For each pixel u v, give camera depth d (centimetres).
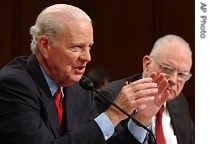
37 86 264
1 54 670
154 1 661
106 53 670
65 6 259
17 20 669
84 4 667
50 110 263
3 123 249
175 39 341
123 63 669
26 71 267
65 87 281
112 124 254
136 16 666
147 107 291
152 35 662
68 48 252
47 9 261
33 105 254
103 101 335
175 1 655
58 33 252
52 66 259
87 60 254
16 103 250
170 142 362
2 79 256
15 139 246
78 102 284
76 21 252
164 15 658
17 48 668
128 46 668
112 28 669
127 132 294
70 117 274
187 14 651
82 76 267
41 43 258
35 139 244
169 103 381
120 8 670
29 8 665
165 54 334
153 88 258
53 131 260
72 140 246
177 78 334
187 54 336
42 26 257
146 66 349
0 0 669
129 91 257
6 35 670
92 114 292
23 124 246
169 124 374
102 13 670
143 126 278
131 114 285
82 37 251
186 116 387
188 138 379
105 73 559
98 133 250
